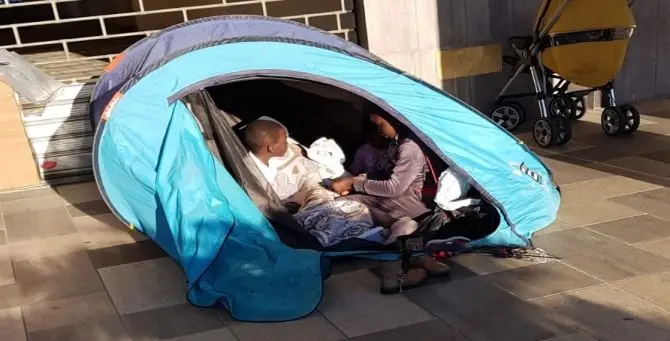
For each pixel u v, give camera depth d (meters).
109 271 4.12
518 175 4.09
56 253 4.42
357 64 3.93
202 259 3.57
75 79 6.04
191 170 3.77
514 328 3.19
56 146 5.84
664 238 4.03
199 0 8.07
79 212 5.18
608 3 5.77
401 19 6.57
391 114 3.96
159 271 4.08
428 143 3.95
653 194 4.75
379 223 4.13
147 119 3.81
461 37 6.83
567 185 5.07
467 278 3.72
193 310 3.58
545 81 6.28
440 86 6.84
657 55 7.68
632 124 6.25
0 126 5.57
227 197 3.84
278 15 7.62
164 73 3.80
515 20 6.99
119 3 8.73
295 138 5.06
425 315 3.37
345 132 5.04
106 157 3.92
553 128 6.00
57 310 3.65
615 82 7.54
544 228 4.31
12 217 5.12
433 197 4.23
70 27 8.91
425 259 3.79
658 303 3.32
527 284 3.61
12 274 4.13
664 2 7.55
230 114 4.98
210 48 3.84
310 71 3.86
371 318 3.37
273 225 3.99
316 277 3.59
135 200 4.04
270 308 3.43
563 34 5.82
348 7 6.64
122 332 3.39
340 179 4.43
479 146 4.04
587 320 3.22
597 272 3.68
